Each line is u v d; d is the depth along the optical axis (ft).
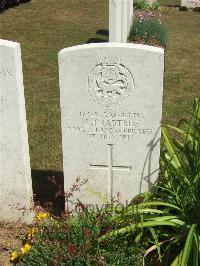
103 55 5.63
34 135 9.12
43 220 6.17
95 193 6.29
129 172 6.32
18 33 17.80
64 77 5.79
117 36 11.88
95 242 5.51
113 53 5.61
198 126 6.08
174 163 6.05
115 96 5.84
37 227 5.97
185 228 5.52
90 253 5.43
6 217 6.76
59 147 8.68
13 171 6.38
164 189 6.06
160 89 5.72
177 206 5.77
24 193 6.53
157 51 5.53
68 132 6.12
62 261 5.33
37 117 9.95
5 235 6.45
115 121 6.00
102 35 17.65
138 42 14.93
